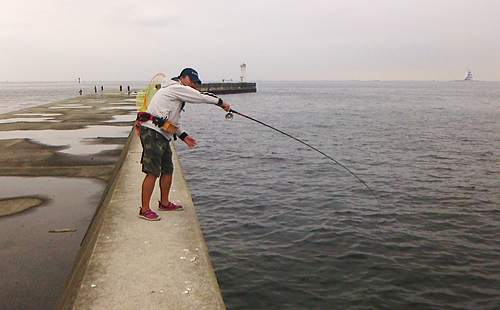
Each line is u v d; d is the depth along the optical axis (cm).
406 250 567
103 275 211
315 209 753
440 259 541
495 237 630
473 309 421
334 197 841
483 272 505
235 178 1011
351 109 4200
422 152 1498
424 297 441
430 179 1041
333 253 550
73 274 238
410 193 893
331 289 452
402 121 2831
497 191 928
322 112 3734
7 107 3981
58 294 241
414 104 5300
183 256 239
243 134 1992
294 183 960
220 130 2173
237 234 619
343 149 1551
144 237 267
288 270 496
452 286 468
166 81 305
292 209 750
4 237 330
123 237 266
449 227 674
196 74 310
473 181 1027
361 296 438
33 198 441
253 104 5112
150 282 205
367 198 841
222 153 1409
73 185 500
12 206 412
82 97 2748
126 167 483
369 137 1938
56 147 759
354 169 1155
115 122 1188
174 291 197
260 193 866
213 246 571
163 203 324
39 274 266
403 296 441
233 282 463
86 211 402
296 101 5978
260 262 517
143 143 297
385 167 1198
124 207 329
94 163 626
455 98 7512
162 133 295
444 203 820
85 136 904
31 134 928
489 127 2442
